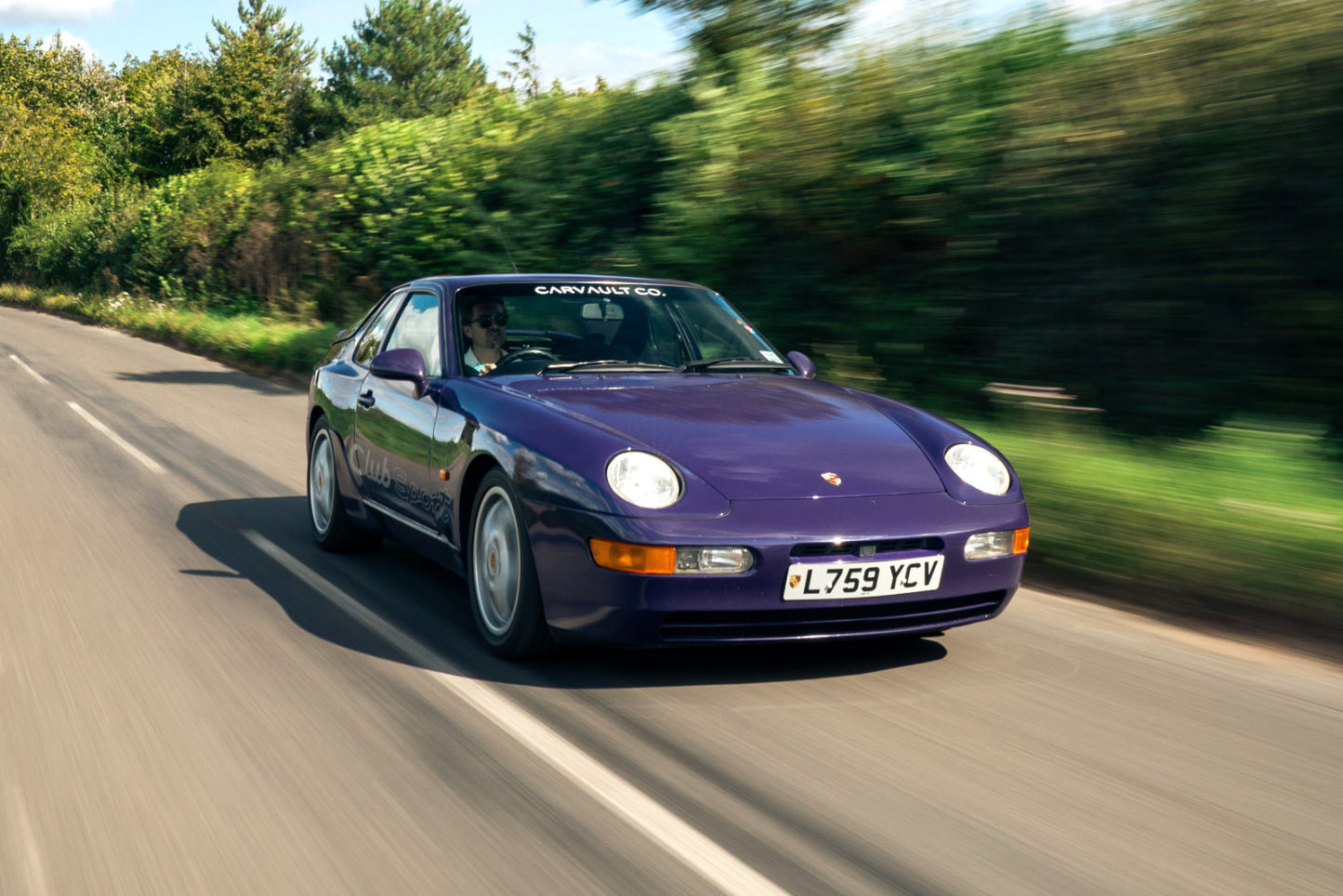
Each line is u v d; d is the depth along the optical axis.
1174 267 8.32
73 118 71.50
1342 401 7.37
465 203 17.36
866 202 10.42
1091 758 3.16
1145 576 4.84
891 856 2.56
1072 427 7.43
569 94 17.67
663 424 3.92
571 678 3.84
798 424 4.05
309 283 22.34
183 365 18.33
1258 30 7.98
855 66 11.30
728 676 3.86
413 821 2.73
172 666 3.94
